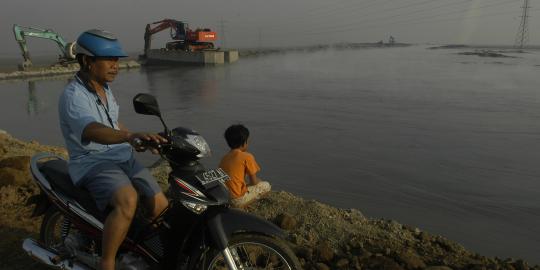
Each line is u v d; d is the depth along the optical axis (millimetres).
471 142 28859
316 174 20328
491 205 16031
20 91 60594
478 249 11680
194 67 106688
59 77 82625
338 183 18828
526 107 46500
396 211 15141
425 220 14211
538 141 29391
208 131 32781
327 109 44469
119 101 51469
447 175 20531
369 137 30297
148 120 38375
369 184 18703
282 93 58625
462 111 43344
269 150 25859
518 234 12867
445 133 32000
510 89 65938
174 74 90688
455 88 66812
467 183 19188
